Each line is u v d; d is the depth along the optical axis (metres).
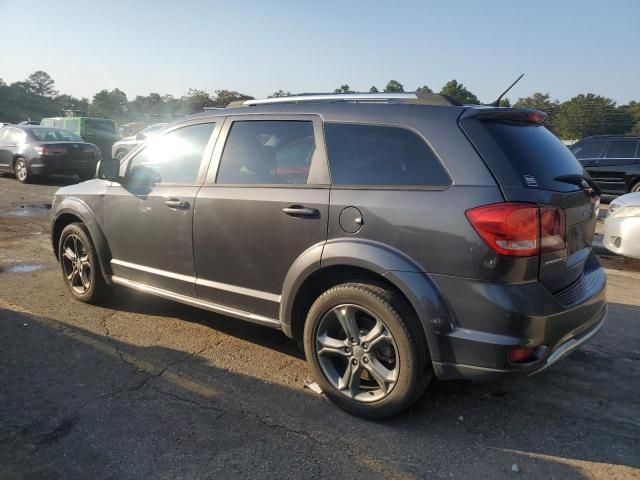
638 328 4.49
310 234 3.14
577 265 3.08
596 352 4.00
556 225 2.70
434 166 2.84
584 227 3.16
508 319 2.57
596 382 3.54
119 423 2.94
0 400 3.14
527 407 3.22
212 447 2.75
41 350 3.85
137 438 2.80
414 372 2.82
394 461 2.67
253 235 3.41
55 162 14.02
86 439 2.78
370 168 3.04
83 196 4.67
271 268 3.36
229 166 3.67
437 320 2.71
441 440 2.86
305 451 2.73
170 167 4.04
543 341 2.63
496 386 3.48
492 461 2.69
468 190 2.69
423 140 2.90
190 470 2.56
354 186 3.04
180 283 3.93
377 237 2.89
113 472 2.53
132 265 4.30
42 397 3.19
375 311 2.89
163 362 3.72
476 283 2.62
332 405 3.19
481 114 2.88
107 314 4.64
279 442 2.80
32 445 2.72
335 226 3.04
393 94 3.22
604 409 3.21
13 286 5.36
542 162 2.94
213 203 3.62
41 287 5.36
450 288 2.69
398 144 2.98
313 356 3.20
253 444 2.78
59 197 4.98
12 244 7.27
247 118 3.67
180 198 3.83
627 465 2.67
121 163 4.37
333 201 3.06
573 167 3.24
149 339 4.12
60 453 2.66
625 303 5.18
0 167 15.08
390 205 2.86
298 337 3.38
